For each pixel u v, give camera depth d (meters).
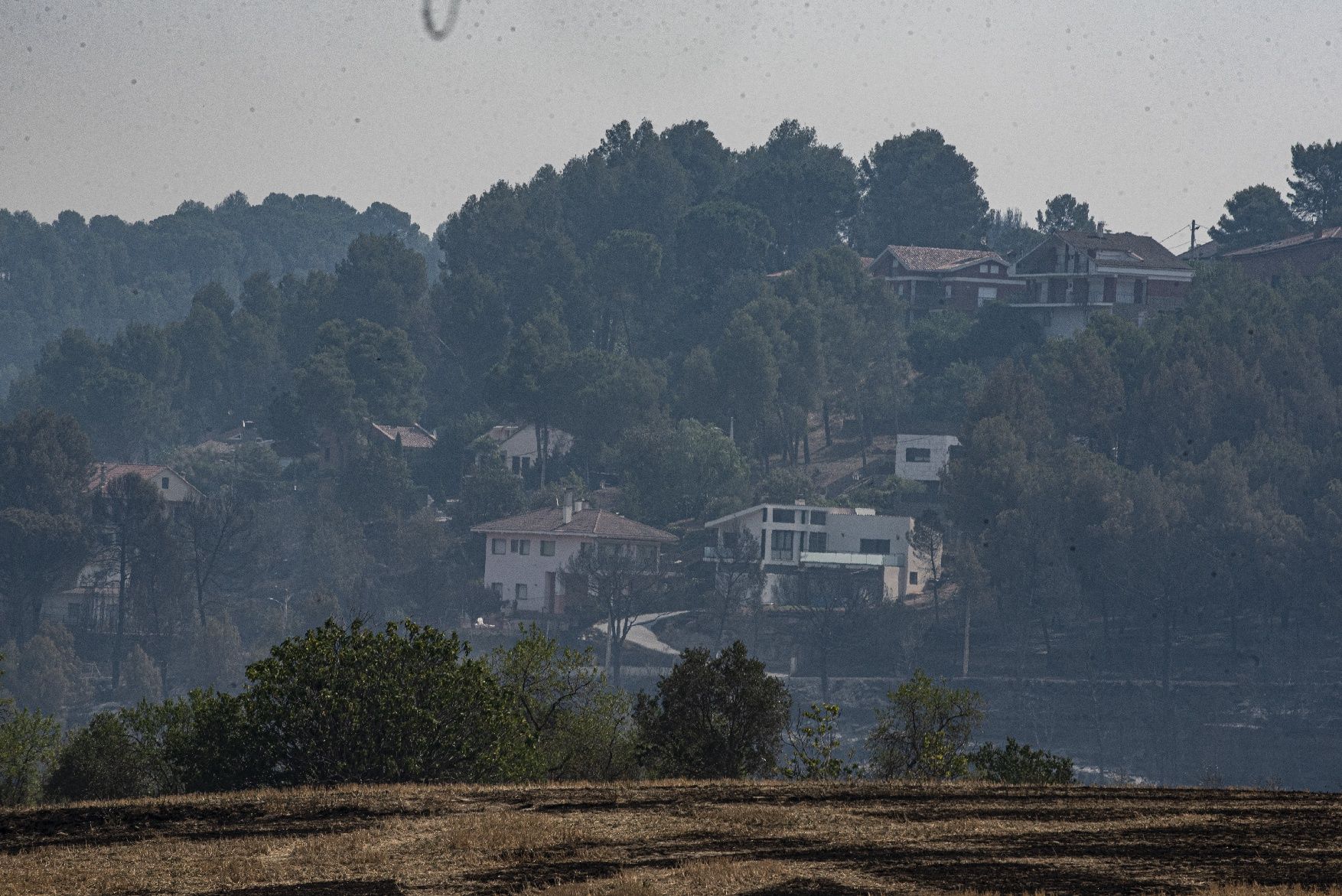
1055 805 54.94
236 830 53.22
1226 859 44.19
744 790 60.06
